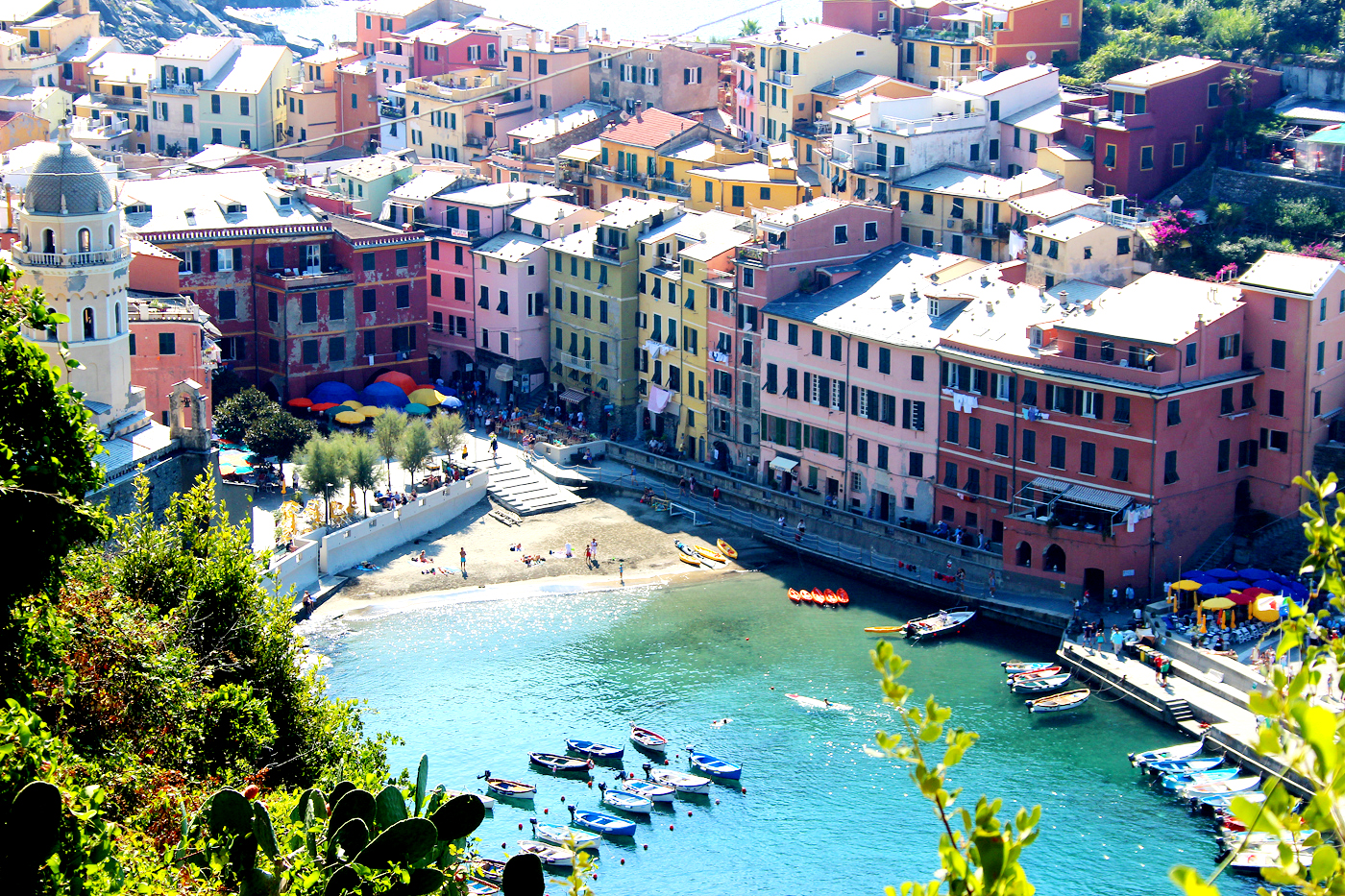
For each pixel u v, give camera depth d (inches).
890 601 4955.7
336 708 2452.0
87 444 2063.2
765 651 4594.0
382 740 2421.3
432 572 5187.0
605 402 6378.0
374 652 4603.8
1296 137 5802.2
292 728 2336.4
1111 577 4618.6
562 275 6471.5
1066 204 5438.0
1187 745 3900.1
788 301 5590.6
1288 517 4712.1
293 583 4909.0
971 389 4977.9
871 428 5300.2
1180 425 4608.8
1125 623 4517.7
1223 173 5826.8
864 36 7475.4
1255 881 3353.8
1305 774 706.2
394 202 6879.9
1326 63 6112.2
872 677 4407.0
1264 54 6505.9
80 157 4387.3
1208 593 4404.5
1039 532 4734.3
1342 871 677.3
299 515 5359.3
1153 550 4633.4
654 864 3489.2
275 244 6348.4
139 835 1632.6
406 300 6628.9
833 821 3661.4
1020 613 4690.0
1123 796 3725.4
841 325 5310.0
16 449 1913.1
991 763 3890.3
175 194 6437.0
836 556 5211.6
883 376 5221.5
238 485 4884.4
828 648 4611.2
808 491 5585.6
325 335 6407.5
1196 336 4594.0
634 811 3681.1
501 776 3863.2
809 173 7007.9
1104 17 7436.0
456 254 6722.4
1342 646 760.3
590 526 5605.3
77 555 2268.7
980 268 5438.0
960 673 4399.6
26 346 1935.3
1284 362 4665.4
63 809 1371.8
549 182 7662.4
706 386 5954.7
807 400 5516.7
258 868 1311.5
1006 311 5064.0
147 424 4569.4
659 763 3934.5
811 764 3919.8
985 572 4874.5
